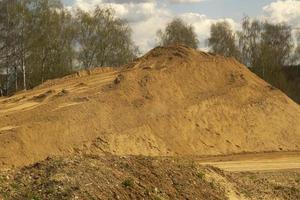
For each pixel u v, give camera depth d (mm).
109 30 61750
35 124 27906
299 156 31844
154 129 31609
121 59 62562
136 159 13828
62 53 58094
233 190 14805
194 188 13406
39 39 53500
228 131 34531
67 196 10742
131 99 33656
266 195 15609
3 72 54688
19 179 11523
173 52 41094
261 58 68250
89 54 61188
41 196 10711
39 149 26500
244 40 70125
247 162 29156
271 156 31750
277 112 38000
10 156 25016
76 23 59688
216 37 69188
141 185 12258
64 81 43031
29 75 55531
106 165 12734
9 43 52719
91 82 39219
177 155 30641
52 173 11688
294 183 19141
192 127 33344
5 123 29297
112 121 30969
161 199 12102
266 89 40500
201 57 41250
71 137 28438
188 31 66875
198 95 36562
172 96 35344
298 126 37406
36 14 53156
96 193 11133
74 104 31719
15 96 40281
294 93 66438
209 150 32312
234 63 42625
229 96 37469
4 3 51969
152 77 35969
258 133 35469
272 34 71312
